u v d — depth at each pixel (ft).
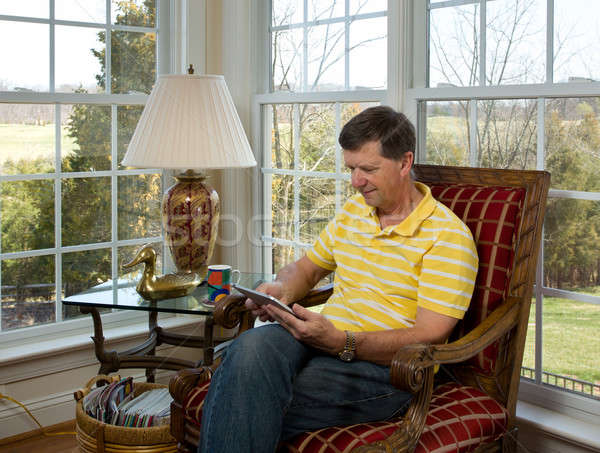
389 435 4.59
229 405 4.50
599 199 6.07
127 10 8.96
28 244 8.32
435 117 7.25
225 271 7.04
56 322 8.63
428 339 4.93
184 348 9.39
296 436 4.69
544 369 6.69
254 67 9.39
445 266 5.11
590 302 6.24
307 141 8.73
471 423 4.90
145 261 7.18
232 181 9.41
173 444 6.05
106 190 8.94
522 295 5.49
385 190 5.34
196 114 7.29
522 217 5.61
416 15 7.29
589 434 6.08
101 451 6.09
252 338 4.72
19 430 7.95
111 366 7.34
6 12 7.97
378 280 5.50
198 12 9.29
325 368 4.87
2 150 8.04
